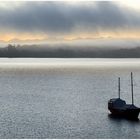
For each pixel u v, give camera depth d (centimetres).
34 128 9938
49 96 17825
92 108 13712
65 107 13962
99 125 10475
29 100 16200
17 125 10300
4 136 8981
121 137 9056
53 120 11119
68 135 9188
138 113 11531
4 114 12194
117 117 11756
